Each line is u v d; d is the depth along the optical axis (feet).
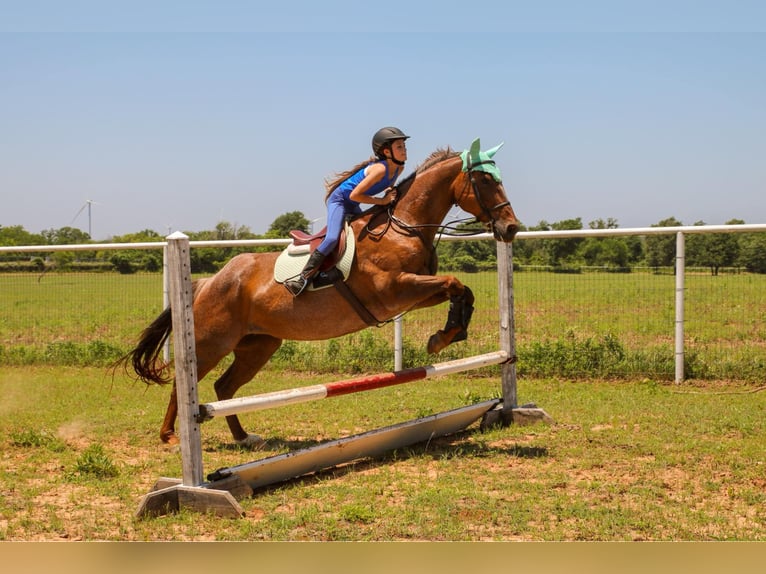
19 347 47.60
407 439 23.58
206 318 23.63
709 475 19.71
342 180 22.21
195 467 18.04
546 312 40.88
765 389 32.89
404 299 21.33
